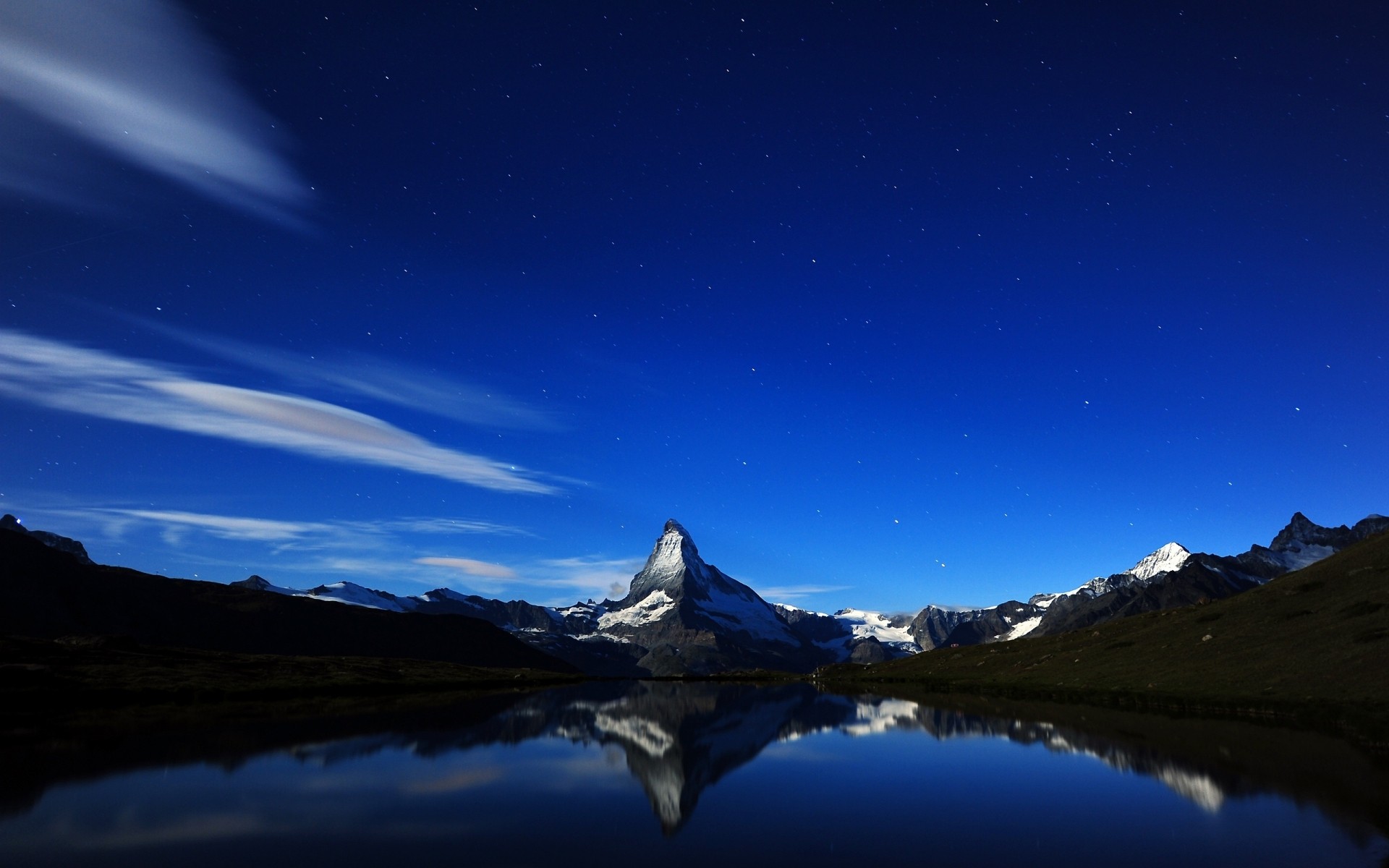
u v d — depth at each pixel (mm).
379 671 147125
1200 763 43625
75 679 86125
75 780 38969
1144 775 41250
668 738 61438
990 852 26891
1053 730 62156
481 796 36625
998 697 102625
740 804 35188
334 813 32438
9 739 52719
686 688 150000
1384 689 61844
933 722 72125
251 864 24984
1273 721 60500
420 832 29344
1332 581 106125
